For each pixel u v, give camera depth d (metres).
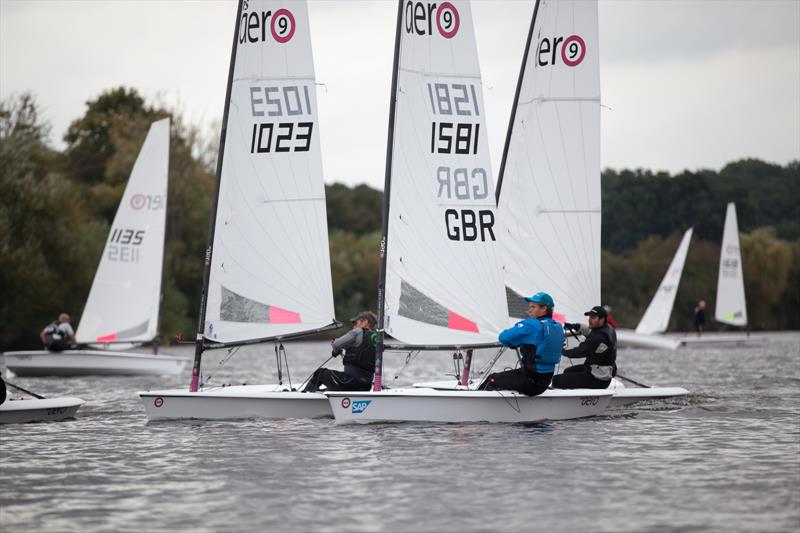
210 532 27.47
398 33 48.28
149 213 90.12
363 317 49.72
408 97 48.47
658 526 27.64
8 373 88.38
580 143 58.53
